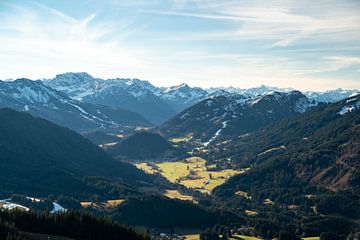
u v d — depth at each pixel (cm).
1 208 18012
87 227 17550
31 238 15125
